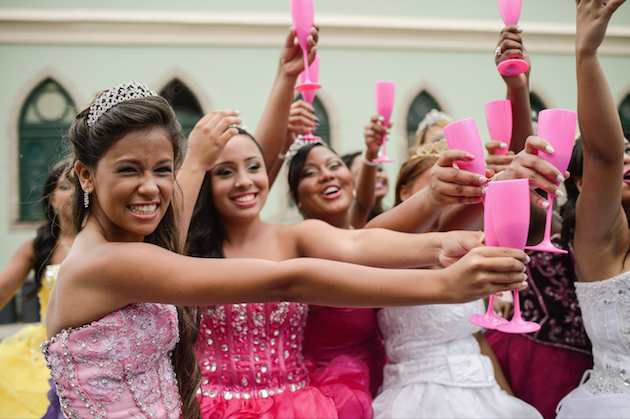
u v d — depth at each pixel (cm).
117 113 141
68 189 240
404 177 281
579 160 227
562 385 262
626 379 204
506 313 311
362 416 221
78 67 1195
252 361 219
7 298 304
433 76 1348
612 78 1383
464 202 167
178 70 1238
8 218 1134
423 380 237
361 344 265
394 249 174
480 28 1345
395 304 134
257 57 1268
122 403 147
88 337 144
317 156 294
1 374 288
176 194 185
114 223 158
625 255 214
